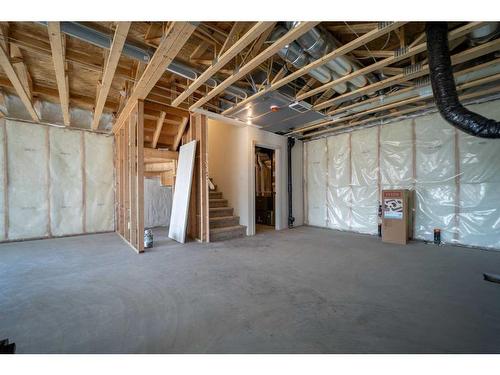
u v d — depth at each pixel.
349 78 2.75
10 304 1.91
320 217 5.88
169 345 1.41
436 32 1.92
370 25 2.26
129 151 4.01
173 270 2.72
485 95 3.53
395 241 4.10
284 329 1.57
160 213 6.17
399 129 4.51
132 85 3.55
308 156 6.16
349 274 2.59
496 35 2.12
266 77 3.18
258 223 6.64
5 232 4.14
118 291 2.15
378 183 4.80
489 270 2.68
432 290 2.16
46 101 4.41
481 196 3.66
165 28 2.19
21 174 4.30
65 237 4.63
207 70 2.56
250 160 4.97
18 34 2.42
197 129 4.37
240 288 2.22
